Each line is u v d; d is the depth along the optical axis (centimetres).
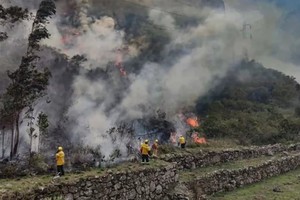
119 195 1622
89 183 1506
